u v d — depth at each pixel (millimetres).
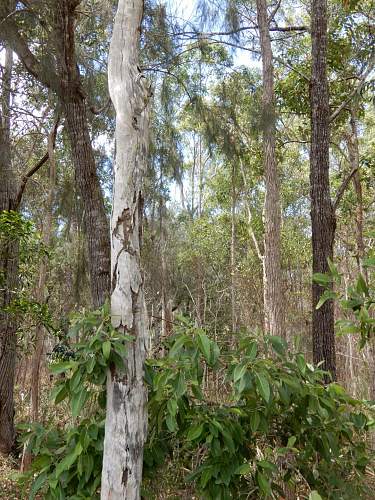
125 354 2275
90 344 2326
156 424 2717
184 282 13531
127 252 2416
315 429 2762
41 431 2846
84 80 7258
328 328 6141
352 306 2115
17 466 6859
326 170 6559
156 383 2498
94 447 2594
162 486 2836
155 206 9359
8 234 5230
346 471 2818
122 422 2344
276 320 7211
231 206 14820
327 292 2256
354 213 11711
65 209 8312
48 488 2721
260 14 8070
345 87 9070
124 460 2326
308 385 2715
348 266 11281
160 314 12211
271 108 7738
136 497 2344
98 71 7531
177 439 2836
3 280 5520
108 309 2477
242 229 15023
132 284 2412
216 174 15617
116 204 2445
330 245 6438
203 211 18266
